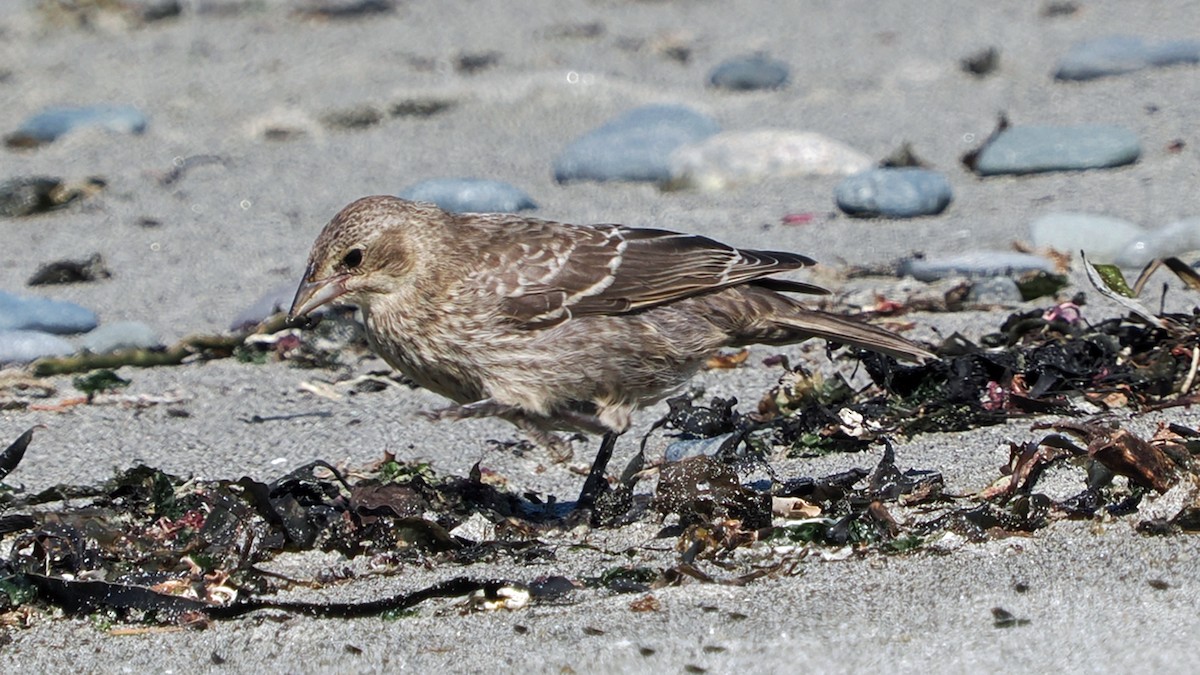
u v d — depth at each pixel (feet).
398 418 39.91
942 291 47.19
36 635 27.43
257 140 70.79
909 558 28.43
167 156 68.28
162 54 85.15
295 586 29.01
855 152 62.49
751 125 69.31
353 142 70.18
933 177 56.49
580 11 92.68
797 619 26.35
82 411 41.14
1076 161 59.77
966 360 37.27
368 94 75.92
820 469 34.04
